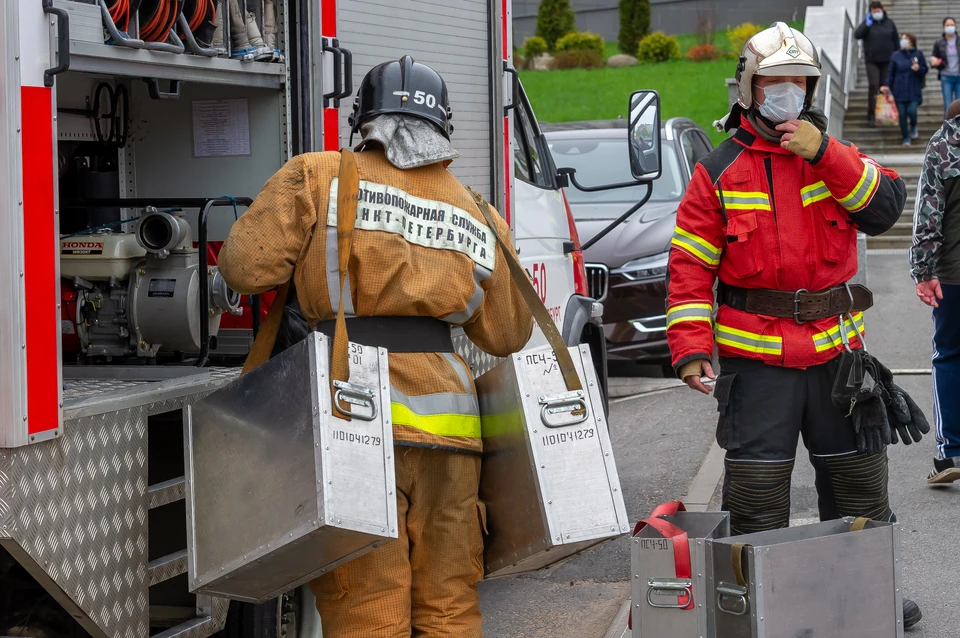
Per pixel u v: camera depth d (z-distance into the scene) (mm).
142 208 4129
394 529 2807
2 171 2701
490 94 5281
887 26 21266
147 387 3344
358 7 4246
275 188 3109
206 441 2996
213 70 3613
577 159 10773
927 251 5750
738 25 33125
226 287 3971
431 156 3162
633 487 6664
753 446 3785
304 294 3137
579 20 34844
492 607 5004
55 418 2811
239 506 2900
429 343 3182
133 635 3104
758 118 3727
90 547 2955
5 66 2691
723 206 3730
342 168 3082
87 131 4414
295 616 3957
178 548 3465
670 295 3852
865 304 3844
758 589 3039
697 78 29656
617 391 9516
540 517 3068
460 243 3213
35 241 2756
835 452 3877
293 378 2791
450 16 4910
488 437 3299
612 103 27859
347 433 2777
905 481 6461
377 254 3068
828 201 3703
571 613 4902
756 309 3770
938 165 5645
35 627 3271
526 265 5742
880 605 3291
